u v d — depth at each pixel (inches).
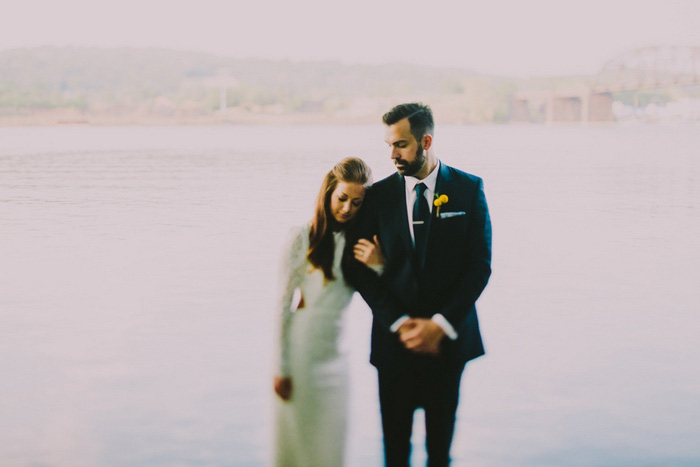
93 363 183.5
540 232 408.5
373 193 105.6
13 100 4485.7
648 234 400.8
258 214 481.7
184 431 142.9
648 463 130.4
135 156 1244.5
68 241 373.7
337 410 109.3
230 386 167.3
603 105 4114.2
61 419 148.1
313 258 105.2
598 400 159.8
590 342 202.1
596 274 293.4
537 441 139.7
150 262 317.4
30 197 597.3
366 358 188.5
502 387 167.9
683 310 236.7
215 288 267.7
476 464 130.8
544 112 4429.1
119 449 135.3
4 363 183.0
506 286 272.4
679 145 1712.6
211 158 1184.8
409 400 105.4
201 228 418.0
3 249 349.4
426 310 104.4
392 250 104.2
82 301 247.8
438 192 102.8
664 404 157.2
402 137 99.3
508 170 935.0
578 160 1151.6
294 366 107.4
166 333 210.4
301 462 108.4
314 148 1568.7
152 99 4933.6
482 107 4478.3
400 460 107.7
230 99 4891.7
